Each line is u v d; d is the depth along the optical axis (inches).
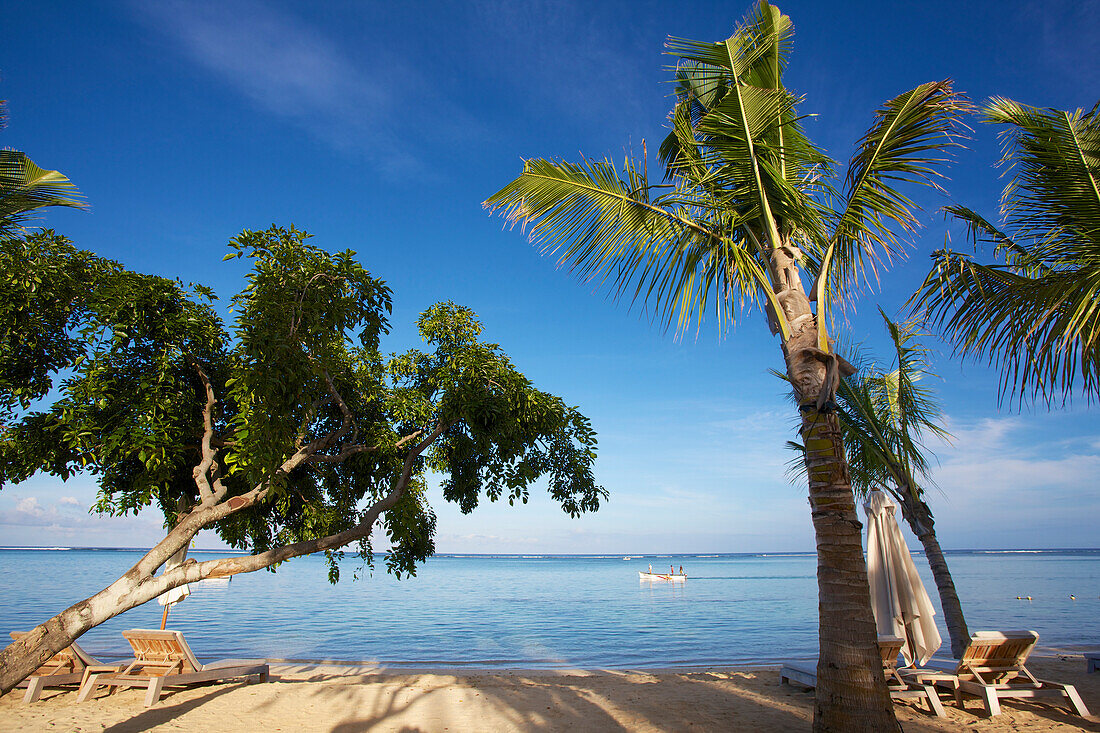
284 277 232.4
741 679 408.2
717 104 261.4
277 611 1290.6
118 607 213.0
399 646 799.7
